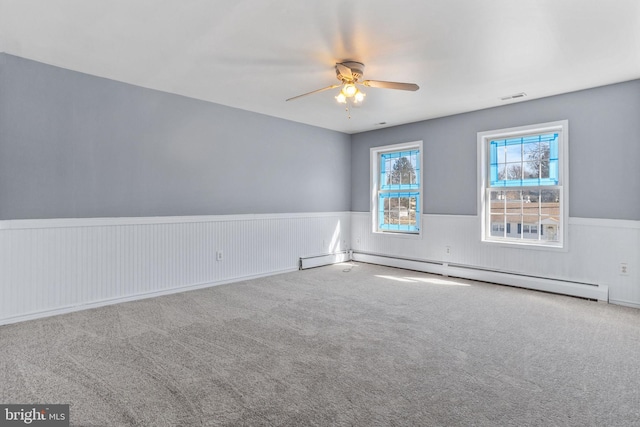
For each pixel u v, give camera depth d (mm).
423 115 5176
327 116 5289
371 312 3443
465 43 2857
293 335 2850
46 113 3320
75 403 1889
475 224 4918
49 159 3342
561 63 3246
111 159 3736
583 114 3979
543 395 1985
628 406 1880
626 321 3205
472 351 2561
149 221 3982
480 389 2047
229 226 4738
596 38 2758
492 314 3391
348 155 6570
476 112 4887
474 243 4930
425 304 3715
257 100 4480
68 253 3424
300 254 5691
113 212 3752
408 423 1733
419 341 2738
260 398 1948
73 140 3486
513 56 3098
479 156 4859
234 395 1976
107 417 1770
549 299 3916
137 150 3926
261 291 4262
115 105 3758
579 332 2934
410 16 2447
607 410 1845
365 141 6363
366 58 3150
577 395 1985
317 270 5598
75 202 3496
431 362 2385
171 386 2066
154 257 4023
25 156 3209
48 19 2498
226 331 2930
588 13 2398
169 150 4180
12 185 3139
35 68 3256
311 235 5883
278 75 3590
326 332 2916
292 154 5590
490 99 4355
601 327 3053
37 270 3242
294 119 5488
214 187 4613
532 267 4402
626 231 3727
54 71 3363
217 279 4598
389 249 5996
